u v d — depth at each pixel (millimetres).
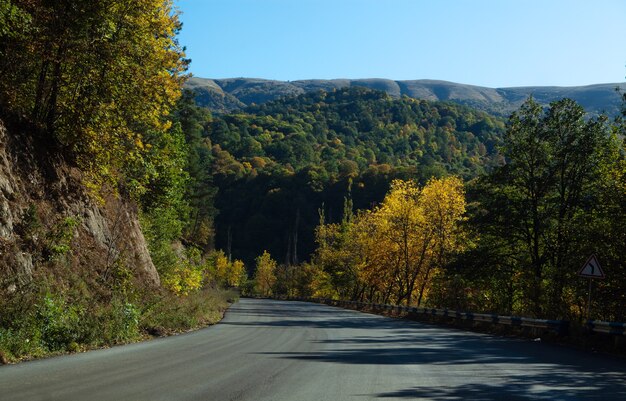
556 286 27266
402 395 8219
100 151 21797
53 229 18047
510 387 9172
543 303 27453
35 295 14141
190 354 12977
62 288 16641
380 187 174125
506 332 24609
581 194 37000
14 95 18719
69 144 21219
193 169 62688
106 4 18719
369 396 8078
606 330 17109
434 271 52500
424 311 38156
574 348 17531
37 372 9484
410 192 54500
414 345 17406
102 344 14273
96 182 22812
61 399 7188
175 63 22078
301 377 9805
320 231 95250
